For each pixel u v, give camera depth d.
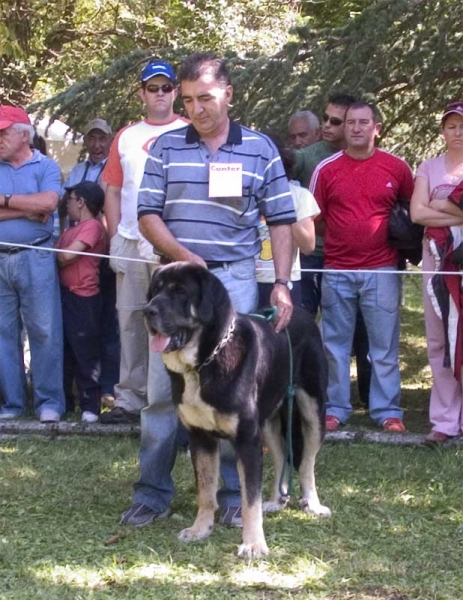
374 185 7.05
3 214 7.28
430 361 6.81
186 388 4.62
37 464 6.41
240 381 4.57
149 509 5.18
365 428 7.26
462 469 6.18
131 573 4.47
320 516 5.29
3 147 7.21
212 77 4.70
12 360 7.66
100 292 7.82
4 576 4.45
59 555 4.71
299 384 5.26
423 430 7.30
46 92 16.77
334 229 7.18
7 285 7.44
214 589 4.29
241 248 4.93
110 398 8.16
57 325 7.52
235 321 4.61
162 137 4.92
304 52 8.80
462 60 8.51
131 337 7.21
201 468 4.88
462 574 4.47
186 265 4.50
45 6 15.30
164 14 16.80
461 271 6.55
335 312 7.24
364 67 8.52
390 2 8.20
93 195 7.71
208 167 4.80
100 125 8.32
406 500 5.61
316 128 7.98
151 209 4.91
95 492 5.77
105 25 16.84
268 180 4.91
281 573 4.47
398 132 10.34
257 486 4.67
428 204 6.68
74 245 7.57
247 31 16.50
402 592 4.27
